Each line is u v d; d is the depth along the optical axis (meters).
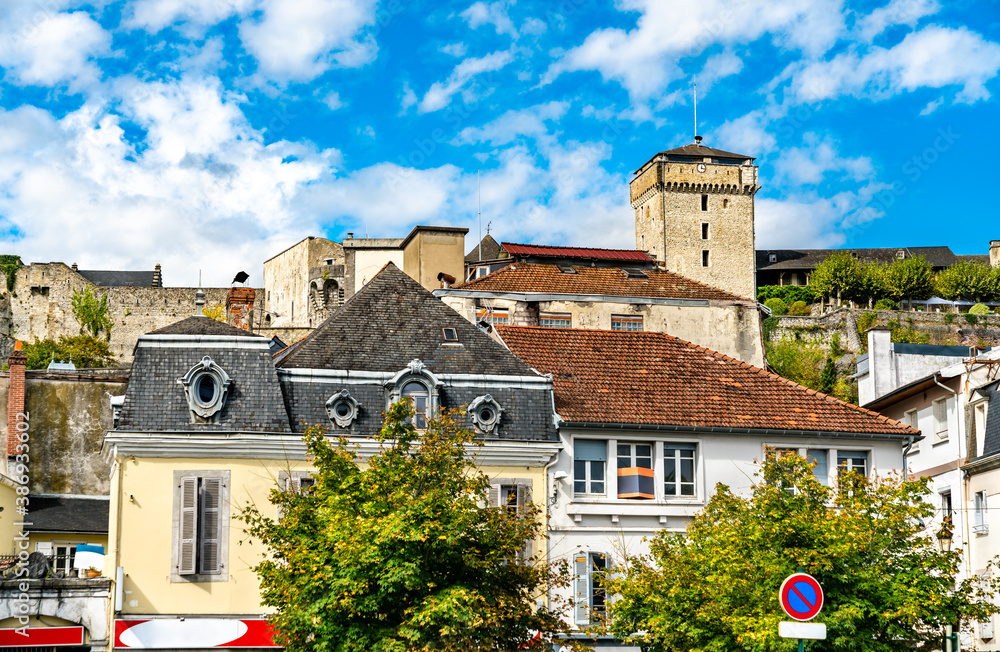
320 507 26.50
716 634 27.48
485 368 34.41
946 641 27.12
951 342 100.00
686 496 34.28
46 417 40.66
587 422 33.66
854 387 85.00
